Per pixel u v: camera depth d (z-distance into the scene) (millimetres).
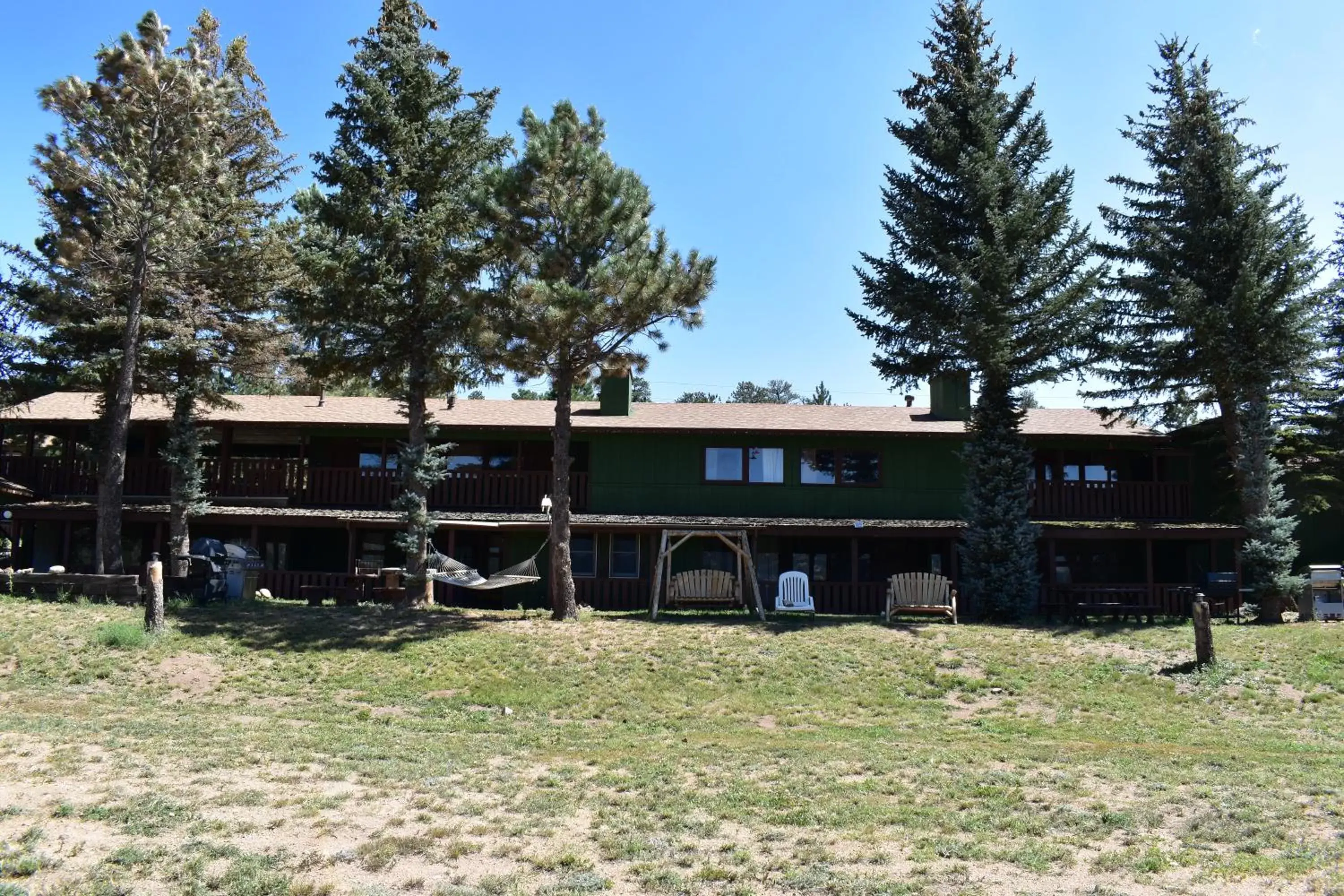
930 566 27797
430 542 23531
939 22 26516
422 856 7883
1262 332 24062
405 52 22984
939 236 24828
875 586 25203
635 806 9461
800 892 7176
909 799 9820
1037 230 23969
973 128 25250
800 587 22875
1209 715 14891
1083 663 17594
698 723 14375
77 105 22125
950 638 19422
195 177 23703
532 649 18031
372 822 8734
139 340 23938
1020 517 22859
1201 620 17312
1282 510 25344
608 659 17469
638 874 7547
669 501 27109
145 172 22547
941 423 27875
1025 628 20828
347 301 21703
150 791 9438
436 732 13336
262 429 27562
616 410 28234
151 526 28141
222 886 7074
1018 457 23234
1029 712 15086
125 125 22672
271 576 25031
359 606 21922
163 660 16688
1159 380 26297
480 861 7816
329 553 28250
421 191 22953
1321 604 23359
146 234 22438
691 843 8273
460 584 21672
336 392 42938
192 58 24188
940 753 12203
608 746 12594
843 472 27359
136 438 29188
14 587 21281
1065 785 10414
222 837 8148
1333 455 28844
